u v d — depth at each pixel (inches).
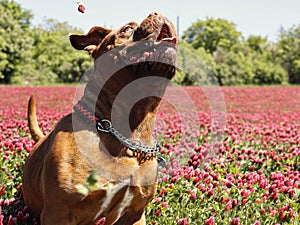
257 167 299.0
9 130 366.0
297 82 2706.7
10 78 2158.0
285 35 3284.9
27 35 2354.8
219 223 198.1
